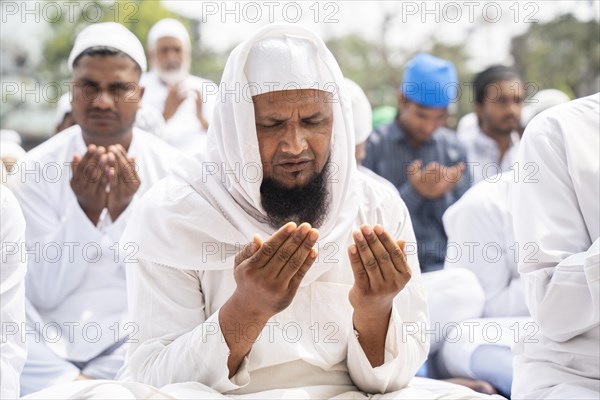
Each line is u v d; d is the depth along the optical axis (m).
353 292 2.97
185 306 3.18
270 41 3.18
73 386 2.74
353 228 3.28
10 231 3.08
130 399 2.58
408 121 6.06
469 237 4.95
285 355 3.08
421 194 5.64
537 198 3.28
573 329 3.09
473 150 6.37
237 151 3.16
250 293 2.86
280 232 2.79
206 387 2.88
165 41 6.61
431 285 4.77
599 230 3.22
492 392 4.34
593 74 12.18
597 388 3.11
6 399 2.93
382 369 3.06
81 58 4.59
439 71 5.98
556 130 3.33
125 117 4.61
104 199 4.41
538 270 3.16
